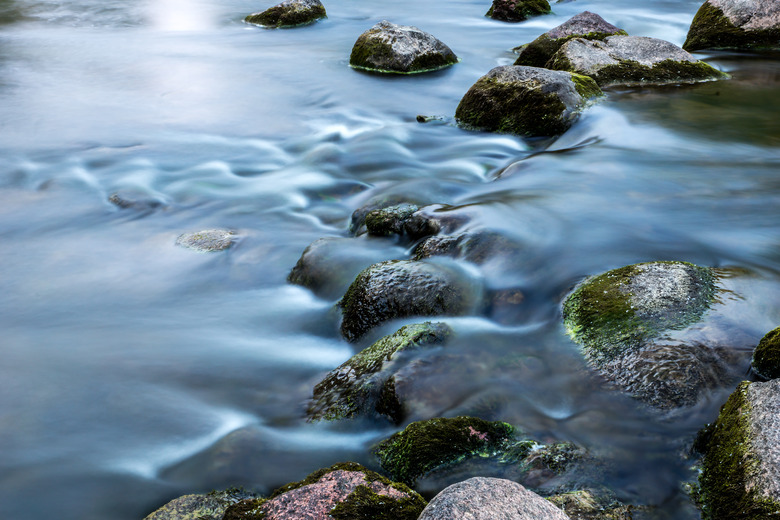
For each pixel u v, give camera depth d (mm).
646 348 4062
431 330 4484
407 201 7348
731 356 3975
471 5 21484
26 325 5652
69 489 3854
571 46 11344
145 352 5223
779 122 9047
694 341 4051
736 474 3062
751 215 6301
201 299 6031
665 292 4512
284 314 5699
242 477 3846
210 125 10836
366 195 8008
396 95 12164
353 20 19297
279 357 5125
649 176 7395
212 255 6746
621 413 3818
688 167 7602
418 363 4219
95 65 14469
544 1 18875
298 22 18438
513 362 4383
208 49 15898
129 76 13633
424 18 19391
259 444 4078
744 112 9484
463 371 4246
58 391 4754
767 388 3346
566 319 4695
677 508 3238
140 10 20875
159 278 6402
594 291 4742
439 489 3428
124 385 4812
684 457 3496
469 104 10125
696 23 13742
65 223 7625
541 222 6199
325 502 3049
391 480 3359
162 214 7801
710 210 6445
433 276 5078
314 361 5039
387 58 13578
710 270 4922
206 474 3893
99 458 4094
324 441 4051
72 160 9453
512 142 9422
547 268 5426
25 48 15992
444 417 3764
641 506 3256
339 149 9469
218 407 4551
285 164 9234
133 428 4359
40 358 5160
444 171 8539
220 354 5180
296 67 14188
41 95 12422
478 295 5172
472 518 2537
